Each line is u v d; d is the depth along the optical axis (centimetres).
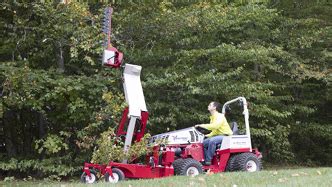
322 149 5166
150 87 3500
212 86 3619
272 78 4472
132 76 2627
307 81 4731
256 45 3975
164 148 2486
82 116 3272
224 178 2055
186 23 3450
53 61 3491
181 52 3562
